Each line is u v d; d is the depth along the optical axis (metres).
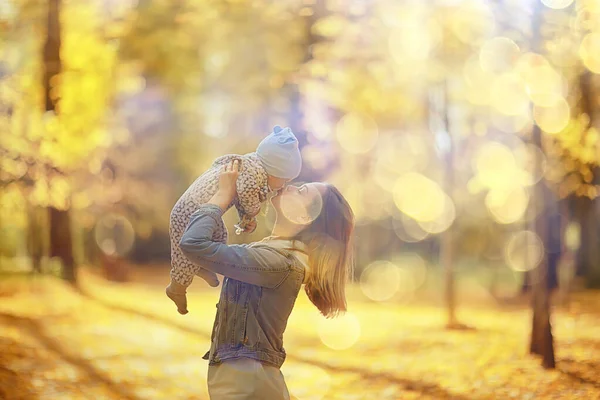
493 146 11.30
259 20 13.27
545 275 7.77
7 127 11.16
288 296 2.92
